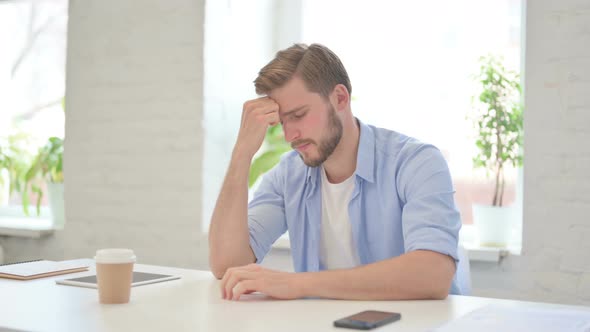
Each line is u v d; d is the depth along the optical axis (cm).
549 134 221
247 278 126
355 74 295
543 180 222
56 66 350
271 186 178
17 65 359
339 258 169
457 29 274
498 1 266
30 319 106
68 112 311
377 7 291
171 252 287
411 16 284
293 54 151
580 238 216
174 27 287
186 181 284
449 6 276
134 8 296
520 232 253
